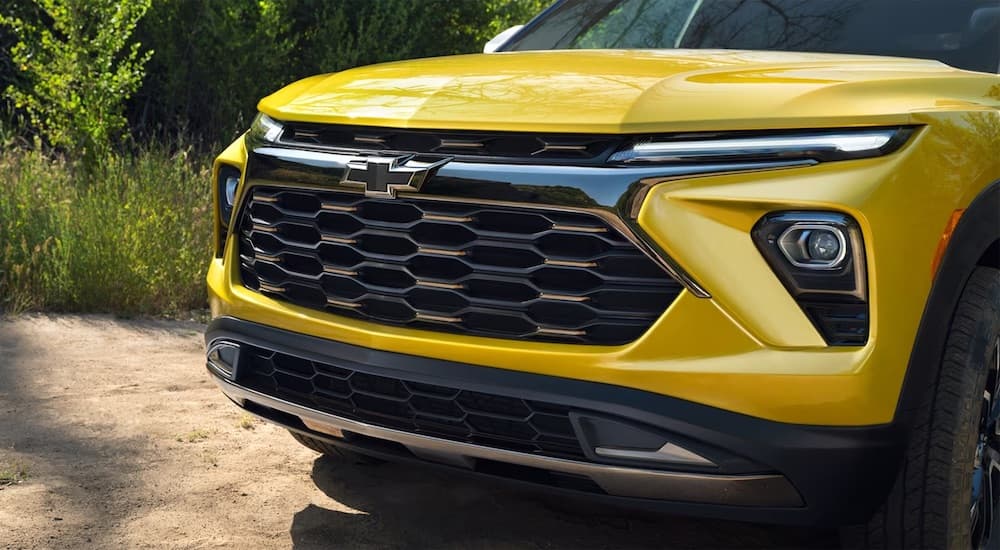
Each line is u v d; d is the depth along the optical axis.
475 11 9.95
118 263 5.13
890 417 2.06
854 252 2.03
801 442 2.02
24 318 4.82
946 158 2.19
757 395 2.01
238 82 8.66
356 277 2.43
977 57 3.03
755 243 2.05
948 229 2.17
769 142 2.08
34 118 7.17
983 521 2.50
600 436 2.12
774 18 3.39
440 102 2.37
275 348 2.52
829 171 2.06
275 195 2.61
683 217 2.06
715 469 2.06
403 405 2.34
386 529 2.74
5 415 3.44
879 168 2.07
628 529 2.83
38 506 2.71
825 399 2.00
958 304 2.27
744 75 2.35
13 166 5.98
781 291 2.04
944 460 2.21
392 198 2.33
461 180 2.25
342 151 2.45
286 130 2.64
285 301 2.58
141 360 4.28
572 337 2.16
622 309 2.12
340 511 2.84
